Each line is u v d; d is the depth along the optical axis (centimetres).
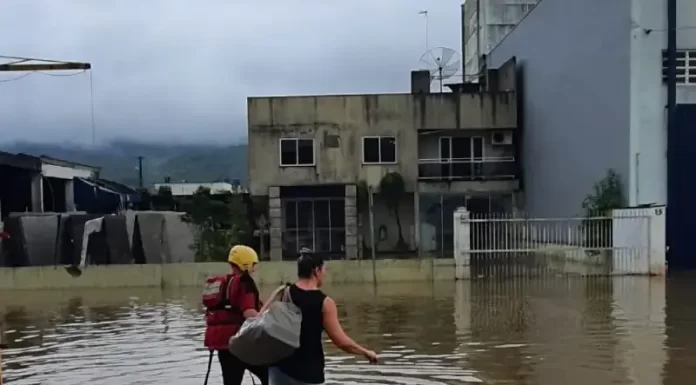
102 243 2430
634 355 995
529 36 3133
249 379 859
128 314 1553
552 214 2842
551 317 1343
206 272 2058
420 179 3059
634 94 2191
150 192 4122
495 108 3097
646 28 2191
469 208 3189
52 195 3347
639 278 1948
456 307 1512
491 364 961
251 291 656
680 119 2216
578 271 2050
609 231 2045
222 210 3155
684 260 2214
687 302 1497
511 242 2125
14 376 959
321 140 3034
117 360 1048
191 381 900
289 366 509
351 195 3025
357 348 514
